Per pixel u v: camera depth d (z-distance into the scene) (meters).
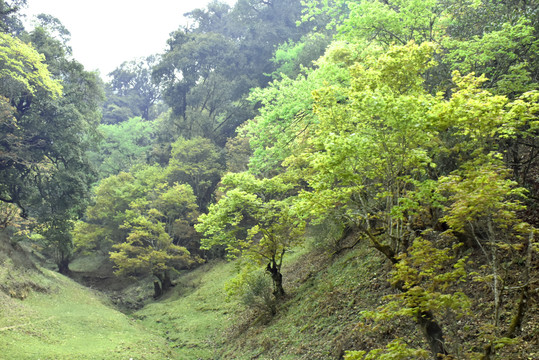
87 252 39.94
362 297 11.95
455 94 5.82
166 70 53.72
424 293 5.24
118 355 14.45
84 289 29.03
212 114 53.16
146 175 41.34
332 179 7.80
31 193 29.05
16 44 24.50
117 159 56.97
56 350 13.85
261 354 13.16
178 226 35.75
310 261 19.64
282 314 15.33
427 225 9.81
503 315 7.46
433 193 6.15
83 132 31.19
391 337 9.22
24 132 28.02
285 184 17.77
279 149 16.23
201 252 37.09
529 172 10.76
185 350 17.08
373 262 13.38
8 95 25.23
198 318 21.62
